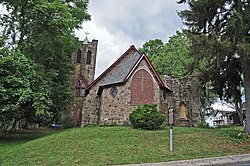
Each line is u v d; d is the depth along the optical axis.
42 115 16.02
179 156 10.77
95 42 39.00
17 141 15.24
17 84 14.68
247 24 13.94
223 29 15.66
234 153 11.66
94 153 10.75
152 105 17.94
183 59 32.00
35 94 15.01
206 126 24.50
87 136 13.74
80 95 35.50
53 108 19.55
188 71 16.61
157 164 9.40
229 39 14.39
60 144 12.06
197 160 10.14
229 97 18.12
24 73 15.45
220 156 11.03
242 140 13.94
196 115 26.12
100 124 22.02
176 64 33.62
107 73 25.94
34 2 17.27
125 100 21.03
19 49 17.30
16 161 9.70
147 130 16.00
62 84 20.98
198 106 26.67
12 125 20.12
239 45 13.45
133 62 24.06
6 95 14.10
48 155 10.44
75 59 37.12
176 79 27.27
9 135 18.77
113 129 16.27
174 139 13.52
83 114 24.84
